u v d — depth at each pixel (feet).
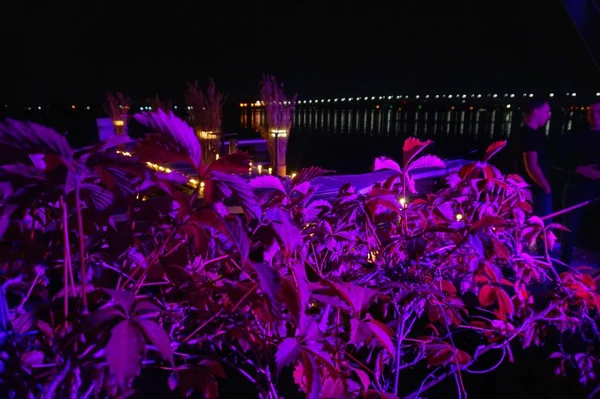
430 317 4.40
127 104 28.73
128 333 1.88
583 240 12.41
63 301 2.55
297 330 2.78
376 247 4.21
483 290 4.17
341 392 2.97
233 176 2.33
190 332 3.09
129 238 2.74
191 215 2.40
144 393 5.26
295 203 3.78
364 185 8.14
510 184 5.06
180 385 2.93
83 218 2.63
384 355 3.96
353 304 2.82
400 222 4.62
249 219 2.88
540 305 5.09
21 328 2.40
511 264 4.67
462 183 4.85
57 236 2.77
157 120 2.16
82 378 2.49
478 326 4.62
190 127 2.24
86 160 2.17
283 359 2.51
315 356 2.59
